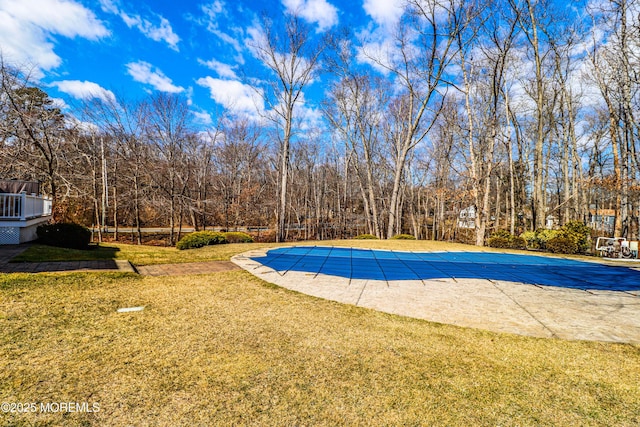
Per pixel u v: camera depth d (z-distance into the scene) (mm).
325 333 3820
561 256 11547
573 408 2449
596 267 9188
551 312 4859
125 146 19703
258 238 27906
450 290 6141
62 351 3049
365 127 24594
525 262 10008
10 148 15031
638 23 13516
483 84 19312
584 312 4879
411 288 6242
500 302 5367
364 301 5297
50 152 14680
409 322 4309
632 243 11836
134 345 3262
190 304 4773
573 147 19438
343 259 9797
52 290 4918
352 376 2826
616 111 16438
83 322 3807
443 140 26328
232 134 30375
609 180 16031
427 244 14562
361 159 28203
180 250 11656
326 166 33844
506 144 18297
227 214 27891
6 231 8930
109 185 21469
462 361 3189
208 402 2367
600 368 3100
